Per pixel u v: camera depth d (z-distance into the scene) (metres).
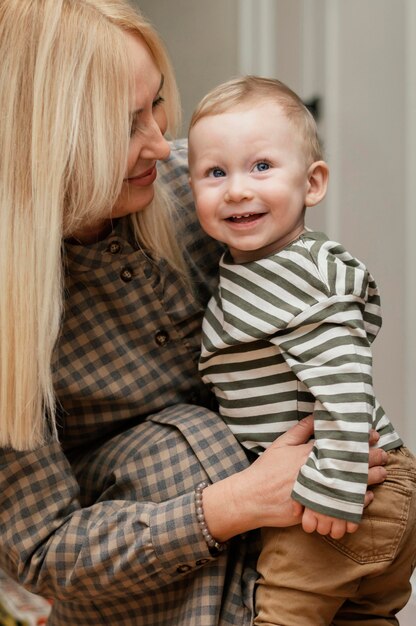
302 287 1.18
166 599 1.27
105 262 1.27
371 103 2.25
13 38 1.13
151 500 1.24
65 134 1.13
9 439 1.19
